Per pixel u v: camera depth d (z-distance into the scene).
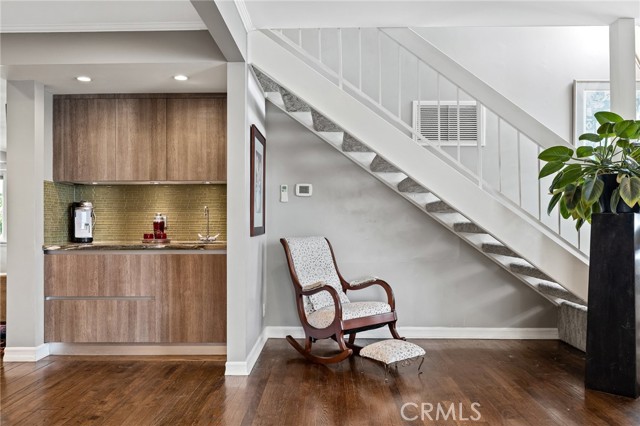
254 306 4.01
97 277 4.04
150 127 4.34
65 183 4.52
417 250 4.69
